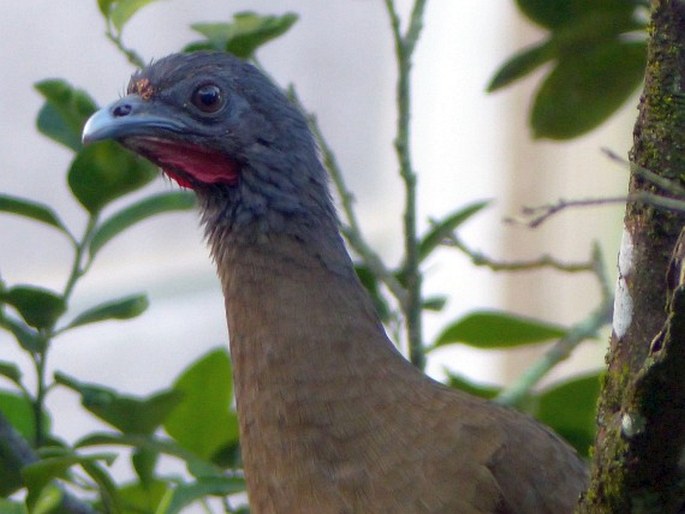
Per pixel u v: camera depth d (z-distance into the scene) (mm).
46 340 9219
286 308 8750
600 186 15578
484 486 8094
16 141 16328
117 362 16719
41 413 9320
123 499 9836
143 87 9578
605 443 6504
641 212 6789
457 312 16203
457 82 15992
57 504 9422
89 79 16156
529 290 15930
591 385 10188
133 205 9750
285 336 8656
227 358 10398
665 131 6668
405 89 9953
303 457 8359
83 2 16141
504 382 16328
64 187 16438
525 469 8273
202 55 9664
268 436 8516
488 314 10406
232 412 10398
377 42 16406
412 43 10000
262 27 10094
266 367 8633
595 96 11344
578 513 6719
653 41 6680
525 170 15852
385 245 16297
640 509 6402
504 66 11078
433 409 8359
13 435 9234
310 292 8805
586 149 15602
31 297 9086
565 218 15734
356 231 10219
